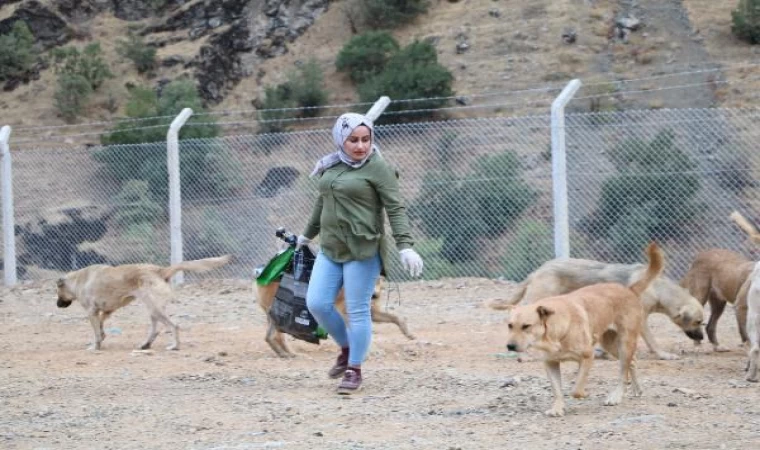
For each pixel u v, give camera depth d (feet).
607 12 108.78
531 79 98.58
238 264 58.49
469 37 106.83
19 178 72.02
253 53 111.65
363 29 111.96
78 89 105.70
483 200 53.31
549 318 22.82
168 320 35.86
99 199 66.64
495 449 20.68
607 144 76.84
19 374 31.24
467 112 93.71
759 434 21.43
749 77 93.45
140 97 99.66
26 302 52.26
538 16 108.58
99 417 24.77
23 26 114.62
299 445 21.48
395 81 95.61
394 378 28.96
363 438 21.99
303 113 99.60
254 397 26.81
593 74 98.63
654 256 25.61
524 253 51.47
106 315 36.70
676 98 92.02
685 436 21.35
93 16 120.37
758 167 71.10
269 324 33.53
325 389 27.73
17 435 23.13
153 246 58.90
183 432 22.99
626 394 26.11
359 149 25.53
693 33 103.50
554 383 23.70
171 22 117.60
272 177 70.49
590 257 55.88
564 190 47.96
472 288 49.52
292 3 115.55
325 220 26.25
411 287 50.44
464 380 28.48
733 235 57.67
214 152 60.29
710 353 33.40
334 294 26.78
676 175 55.83
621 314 24.99
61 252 61.82
